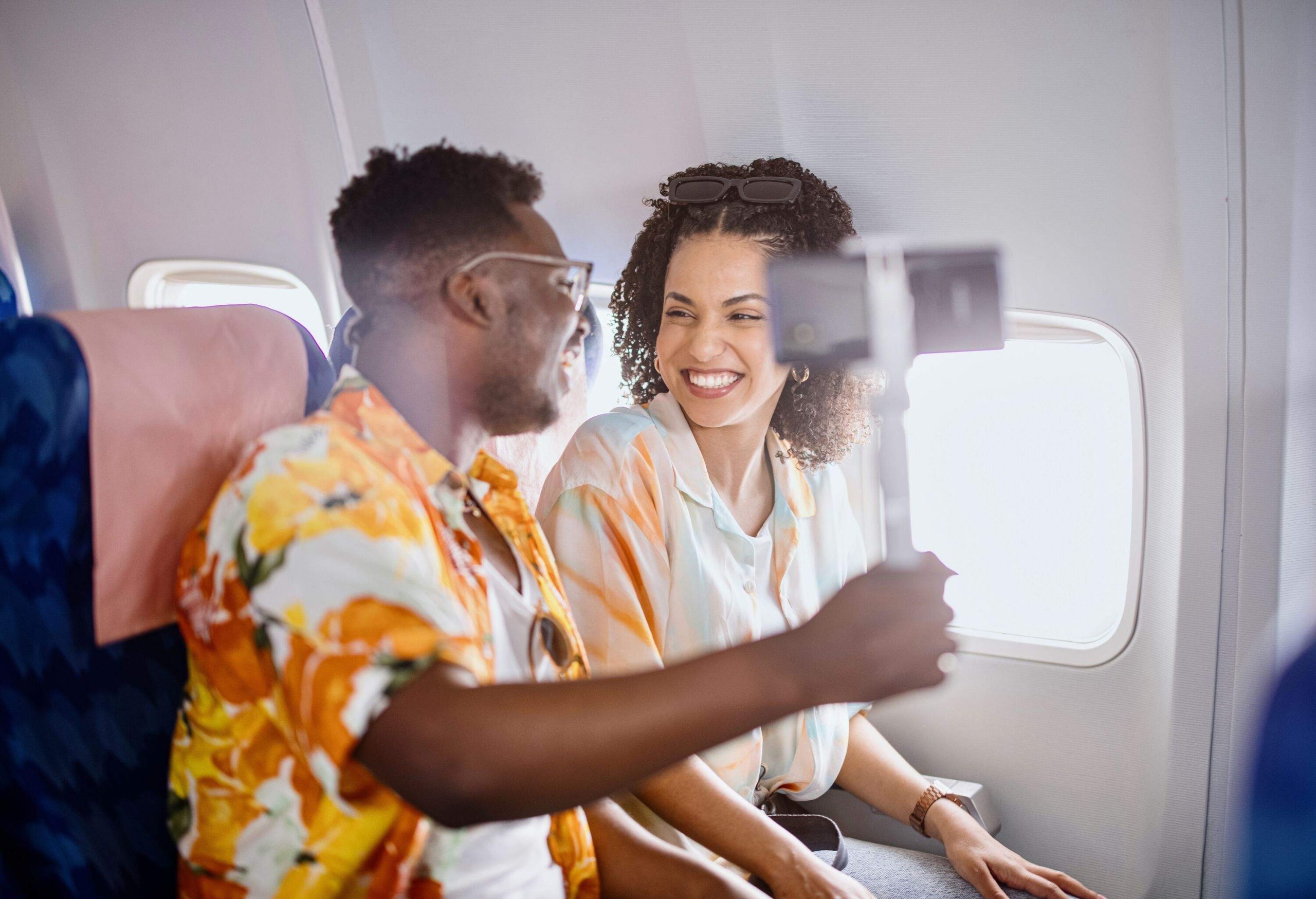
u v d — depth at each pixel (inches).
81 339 34.9
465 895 37.6
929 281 30.7
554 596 43.4
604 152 68.2
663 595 57.3
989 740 68.4
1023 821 68.1
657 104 66.1
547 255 40.2
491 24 67.6
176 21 70.9
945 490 66.6
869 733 66.9
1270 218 55.5
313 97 71.2
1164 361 59.5
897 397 30.5
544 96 68.2
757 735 58.0
